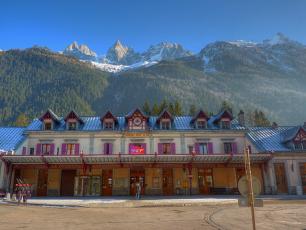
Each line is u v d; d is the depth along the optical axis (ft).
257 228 42.88
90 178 111.75
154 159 103.91
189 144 115.24
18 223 46.47
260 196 98.99
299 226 44.52
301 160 109.19
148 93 532.73
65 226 43.83
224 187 111.45
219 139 116.67
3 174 100.94
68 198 96.02
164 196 103.45
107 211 63.36
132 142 114.62
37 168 106.32
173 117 122.72
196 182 112.16
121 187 110.63
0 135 119.24
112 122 119.44
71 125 118.62
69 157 100.32
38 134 114.42
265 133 122.93
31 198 95.71
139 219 51.37
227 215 56.39
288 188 106.11
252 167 114.01
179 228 42.57
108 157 101.09
